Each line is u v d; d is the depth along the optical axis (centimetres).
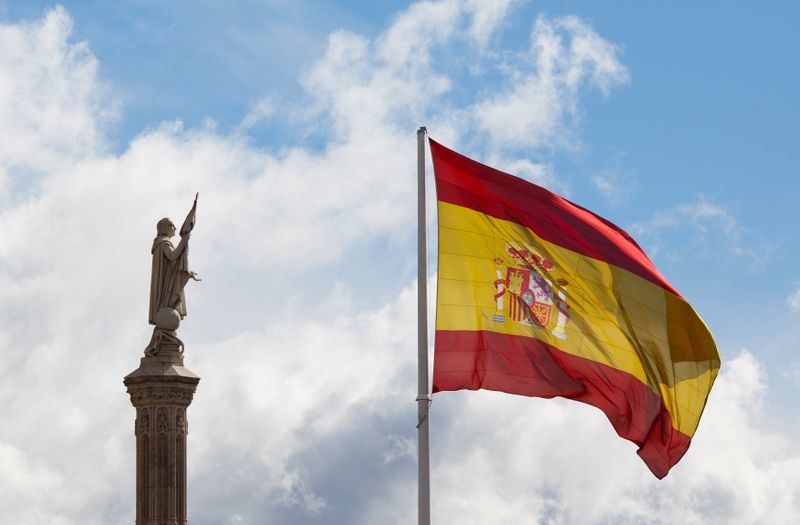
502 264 4194
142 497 5334
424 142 4219
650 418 4234
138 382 5366
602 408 4212
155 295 5475
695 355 4238
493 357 4147
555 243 4200
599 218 4316
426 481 4034
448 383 4119
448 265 4172
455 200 4203
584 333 4203
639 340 4228
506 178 4234
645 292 4219
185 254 5491
